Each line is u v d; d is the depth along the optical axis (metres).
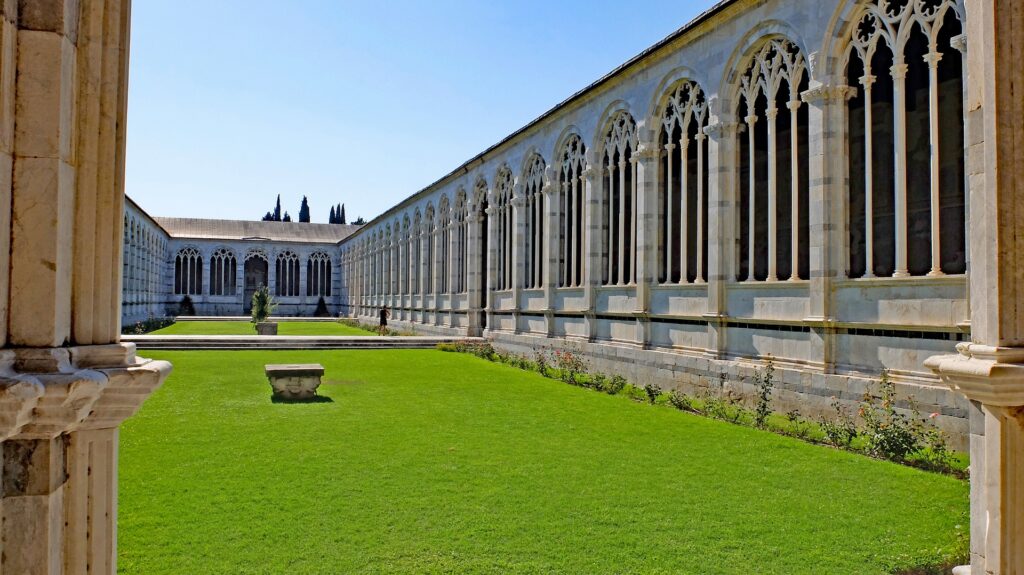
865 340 12.58
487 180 33.06
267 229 83.00
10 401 2.84
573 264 24.05
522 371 22.31
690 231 19.50
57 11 3.24
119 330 3.81
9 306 3.14
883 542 6.82
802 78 15.11
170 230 77.81
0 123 3.01
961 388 4.34
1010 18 4.24
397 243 52.28
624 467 9.66
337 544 6.59
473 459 10.00
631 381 19.62
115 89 3.65
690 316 17.38
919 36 13.21
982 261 4.42
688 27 17.03
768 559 6.39
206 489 8.31
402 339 32.03
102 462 3.61
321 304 79.94
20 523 3.17
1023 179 4.24
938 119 12.25
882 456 10.44
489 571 6.02
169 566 6.02
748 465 9.84
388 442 11.05
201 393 16.16
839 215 13.21
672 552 6.53
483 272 36.59
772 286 14.82
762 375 14.60
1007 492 4.22
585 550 6.54
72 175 3.45
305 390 15.63
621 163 21.12
